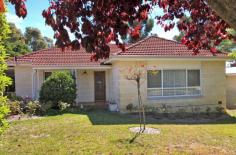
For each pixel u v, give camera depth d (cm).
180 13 639
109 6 490
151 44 2247
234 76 2619
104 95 2689
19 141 1185
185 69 2252
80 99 2648
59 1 491
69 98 2225
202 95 2283
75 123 1605
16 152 1025
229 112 2214
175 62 2220
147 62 2166
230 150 1064
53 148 1072
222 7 309
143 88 2153
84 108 2286
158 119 1831
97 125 1536
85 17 488
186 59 2205
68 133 1324
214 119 1888
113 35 518
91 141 1167
